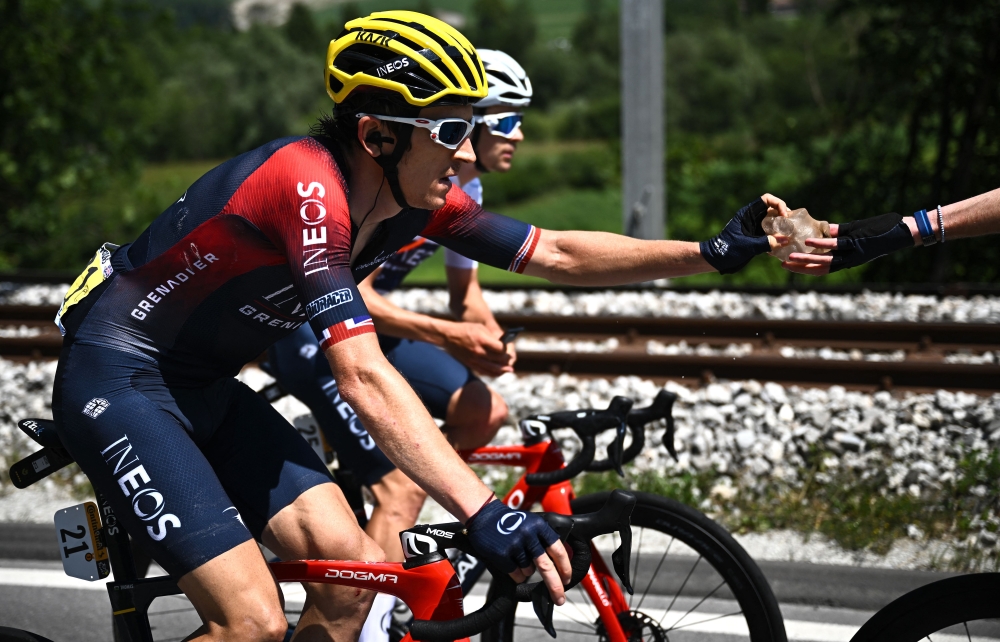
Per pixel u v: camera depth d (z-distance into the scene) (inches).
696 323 481.1
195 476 155.5
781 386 394.6
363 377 142.8
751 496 327.9
